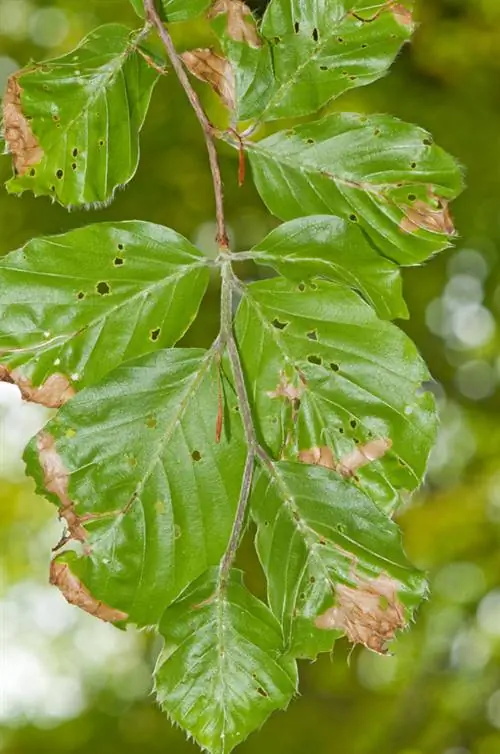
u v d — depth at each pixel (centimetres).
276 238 90
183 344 210
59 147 93
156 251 90
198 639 90
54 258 90
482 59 203
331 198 92
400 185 92
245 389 90
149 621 90
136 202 213
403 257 92
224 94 92
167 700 90
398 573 90
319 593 90
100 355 90
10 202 207
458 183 92
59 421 89
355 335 90
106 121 93
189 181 212
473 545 221
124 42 93
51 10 210
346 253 90
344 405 91
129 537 90
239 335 91
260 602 90
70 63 93
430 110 208
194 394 90
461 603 222
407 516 223
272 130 171
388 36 92
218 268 90
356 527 90
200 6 93
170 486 90
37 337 90
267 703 90
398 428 90
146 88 93
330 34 92
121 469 90
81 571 90
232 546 89
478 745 218
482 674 222
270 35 92
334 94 92
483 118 209
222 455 90
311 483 90
